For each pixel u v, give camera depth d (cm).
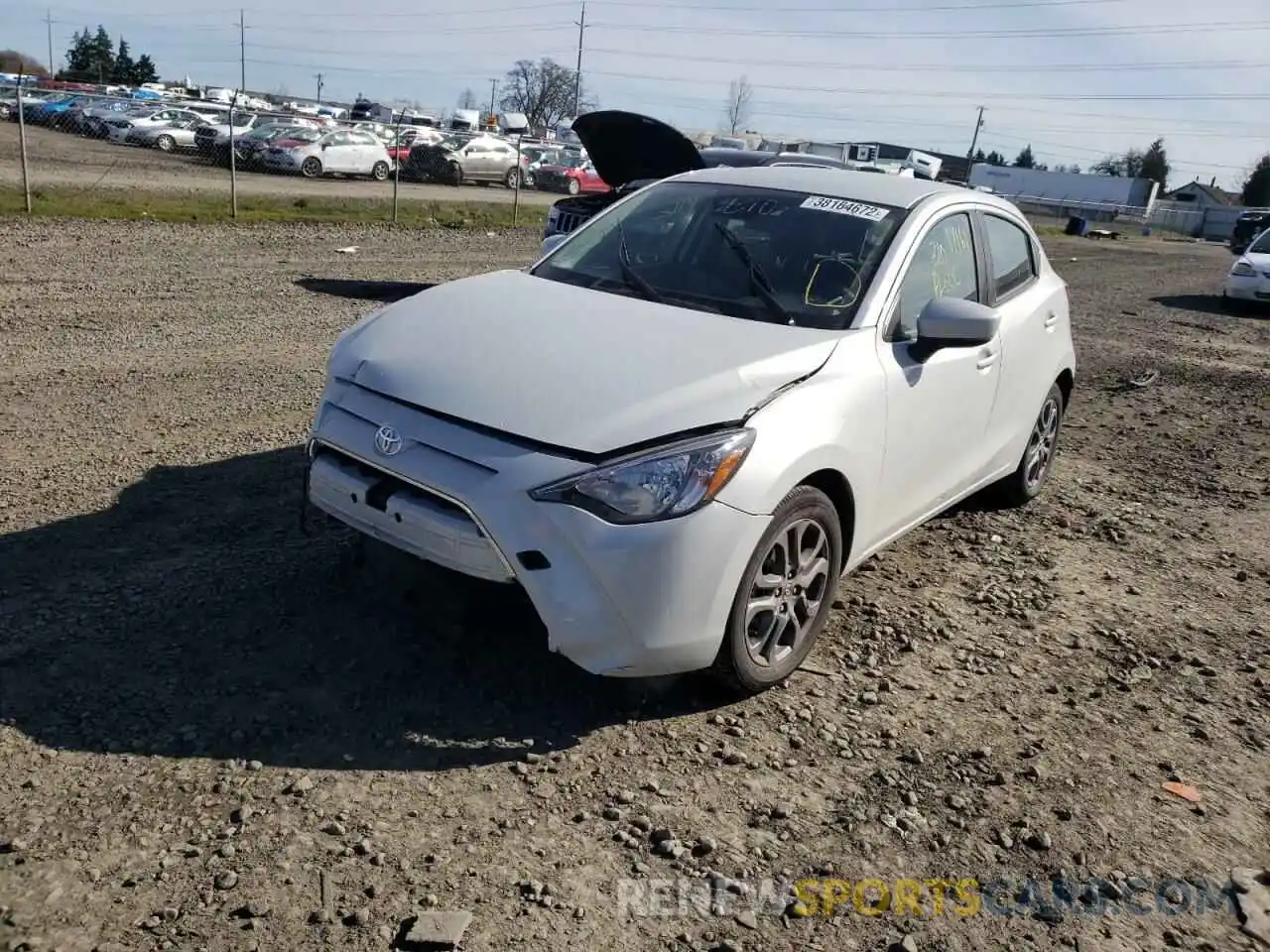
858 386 381
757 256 431
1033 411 553
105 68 7862
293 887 263
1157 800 336
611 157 1091
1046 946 271
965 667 411
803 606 377
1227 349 1249
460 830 290
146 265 1184
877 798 322
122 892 257
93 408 631
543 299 409
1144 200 5731
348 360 376
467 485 320
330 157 3012
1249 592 511
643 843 292
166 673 346
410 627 386
